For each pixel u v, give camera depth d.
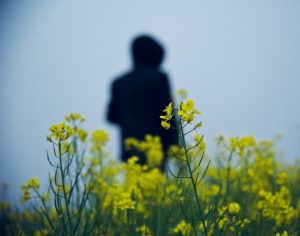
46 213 2.28
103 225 2.91
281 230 2.73
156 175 3.23
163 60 5.38
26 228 3.07
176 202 2.95
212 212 2.25
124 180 3.48
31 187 2.66
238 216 2.58
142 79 5.18
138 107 5.14
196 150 3.19
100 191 3.17
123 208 2.64
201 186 3.26
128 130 5.15
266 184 3.39
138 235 2.79
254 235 2.77
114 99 5.38
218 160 3.33
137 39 5.32
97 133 3.70
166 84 5.18
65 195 2.26
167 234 2.82
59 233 2.24
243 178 3.38
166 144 4.78
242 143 3.01
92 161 3.54
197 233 2.37
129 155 5.03
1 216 3.43
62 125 2.29
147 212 2.99
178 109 2.21
